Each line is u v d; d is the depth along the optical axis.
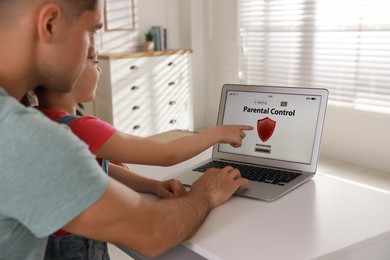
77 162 0.72
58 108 1.13
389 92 3.41
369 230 0.95
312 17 3.88
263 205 1.11
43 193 0.70
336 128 3.87
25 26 0.75
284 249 0.88
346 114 3.77
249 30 4.50
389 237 0.95
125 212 0.79
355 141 3.73
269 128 1.43
